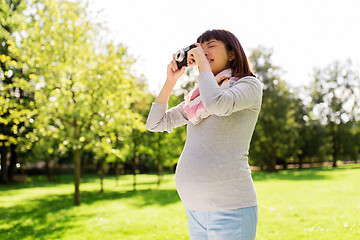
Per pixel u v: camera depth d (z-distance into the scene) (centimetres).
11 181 2512
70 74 995
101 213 895
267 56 3578
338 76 4366
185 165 149
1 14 923
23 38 959
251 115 146
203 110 142
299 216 749
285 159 4231
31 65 933
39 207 1078
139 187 1959
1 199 1373
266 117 3475
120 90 1041
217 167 139
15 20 940
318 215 752
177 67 176
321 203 937
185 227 671
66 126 1005
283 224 663
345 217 707
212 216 139
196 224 151
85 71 1006
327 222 666
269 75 3534
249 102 139
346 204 892
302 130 4231
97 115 1007
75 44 991
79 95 991
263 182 1889
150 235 602
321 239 532
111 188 1944
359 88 4309
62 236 602
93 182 2606
